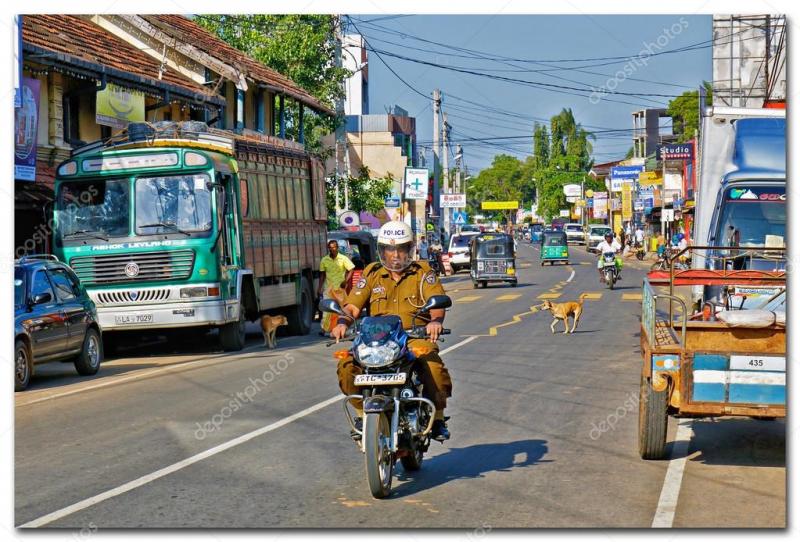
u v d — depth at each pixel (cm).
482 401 1238
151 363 1802
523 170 19100
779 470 860
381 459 762
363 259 3006
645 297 1009
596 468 869
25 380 1442
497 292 3750
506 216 18900
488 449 957
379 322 777
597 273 5103
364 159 7281
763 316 842
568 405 1202
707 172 1478
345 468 880
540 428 1061
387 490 771
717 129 1473
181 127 1991
